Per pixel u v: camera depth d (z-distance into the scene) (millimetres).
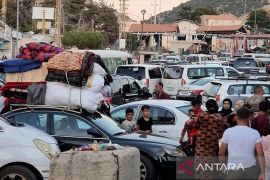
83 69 11180
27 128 10133
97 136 11023
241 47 104125
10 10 86625
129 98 23562
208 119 9820
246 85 20375
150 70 29375
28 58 12164
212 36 106688
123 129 11781
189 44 101250
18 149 9609
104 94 13062
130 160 8961
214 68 29688
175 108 14172
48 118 11156
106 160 8617
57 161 8711
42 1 101188
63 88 11375
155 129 13984
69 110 11219
